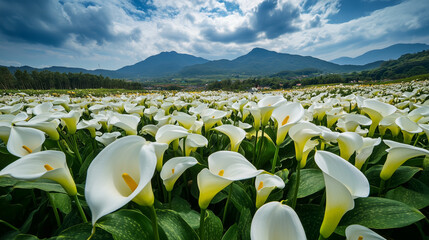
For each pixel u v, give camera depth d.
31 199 3.00
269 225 1.21
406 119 3.27
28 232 2.67
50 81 79.69
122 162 1.44
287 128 2.44
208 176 1.50
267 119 3.05
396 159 2.19
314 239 2.17
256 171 1.54
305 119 4.29
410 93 9.30
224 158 1.91
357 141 2.00
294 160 4.01
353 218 2.11
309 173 2.82
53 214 2.80
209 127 3.68
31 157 1.52
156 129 3.24
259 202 2.15
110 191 1.13
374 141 2.61
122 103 6.38
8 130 2.40
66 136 4.51
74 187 1.70
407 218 1.89
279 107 2.82
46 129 2.70
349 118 3.72
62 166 1.66
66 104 5.89
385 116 3.39
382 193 2.84
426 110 3.78
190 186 3.53
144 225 1.69
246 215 2.20
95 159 1.22
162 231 1.74
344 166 1.55
